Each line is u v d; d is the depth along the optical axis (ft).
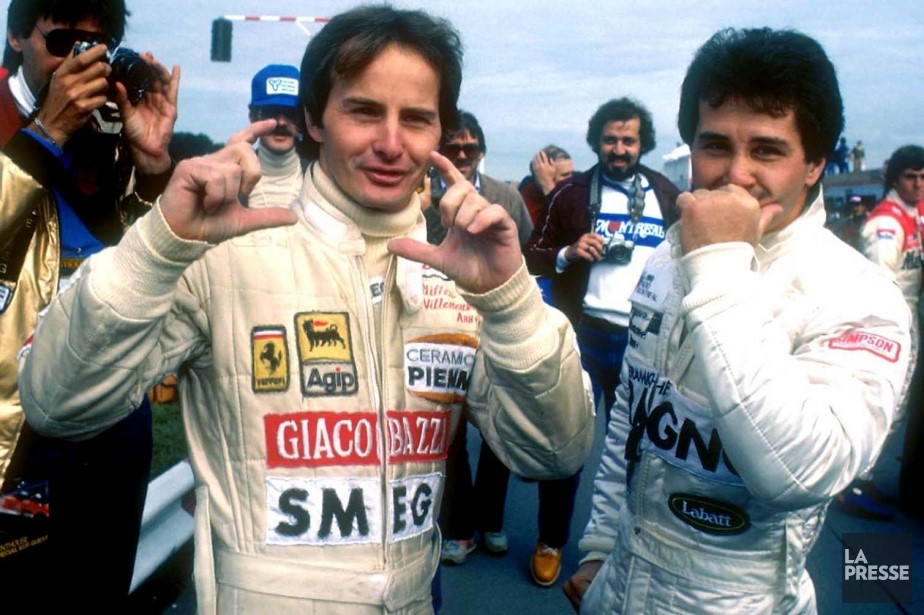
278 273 4.96
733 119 5.20
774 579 5.39
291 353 4.91
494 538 13.33
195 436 5.14
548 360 4.81
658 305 5.87
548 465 5.33
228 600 4.92
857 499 15.39
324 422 4.92
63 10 6.92
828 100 5.12
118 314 4.29
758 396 4.48
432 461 5.29
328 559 4.92
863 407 4.78
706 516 5.38
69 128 6.56
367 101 4.85
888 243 17.07
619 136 13.37
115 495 7.60
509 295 4.69
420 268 5.13
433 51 4.94
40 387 4.52
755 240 4.86
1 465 6.35
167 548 11.09
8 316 6.29
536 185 22.04
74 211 7.04
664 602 5.58
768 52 5.08
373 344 5.03
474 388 5.35
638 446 5.82
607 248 13.23
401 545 5.11
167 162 7.45
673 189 13.74
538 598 12.06
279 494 4.89
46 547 6.98
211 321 4.92
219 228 4.38
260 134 4.56
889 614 11.72
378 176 4.93
